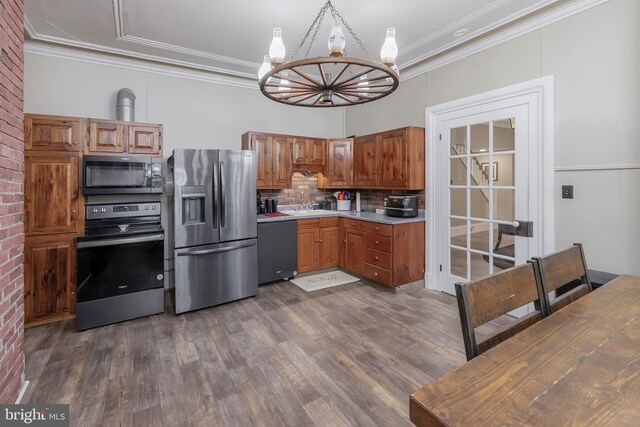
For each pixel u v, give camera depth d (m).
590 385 0.77
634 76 2.16
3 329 1.63
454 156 3.38
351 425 1.63
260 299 3.44
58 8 2.58
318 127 4.90
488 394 0.74
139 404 1.79
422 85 3.71
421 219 3.72
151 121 3.67
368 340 2.50
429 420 0.68
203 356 2.29
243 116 4.27
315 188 4.95
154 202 3.40
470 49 3.16
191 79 3.90
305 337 2.56
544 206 2.63
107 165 3.01
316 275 4.28
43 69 3.16
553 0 2.47
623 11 2.19
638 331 1.04
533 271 1.30
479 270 3.20
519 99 2.79
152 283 3.02
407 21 2.81
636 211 2.17
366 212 4.55
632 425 0.64
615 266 2.27
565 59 2.49
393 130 3.81
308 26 2.91
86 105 3.35
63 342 2.50
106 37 3.07
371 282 3.97
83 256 2.71
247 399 1.83
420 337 2.54
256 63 3.76
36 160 2.79
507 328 1.15
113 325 2.82
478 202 3.18
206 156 3.21
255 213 3.54
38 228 2.80
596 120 2.34
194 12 2.68
